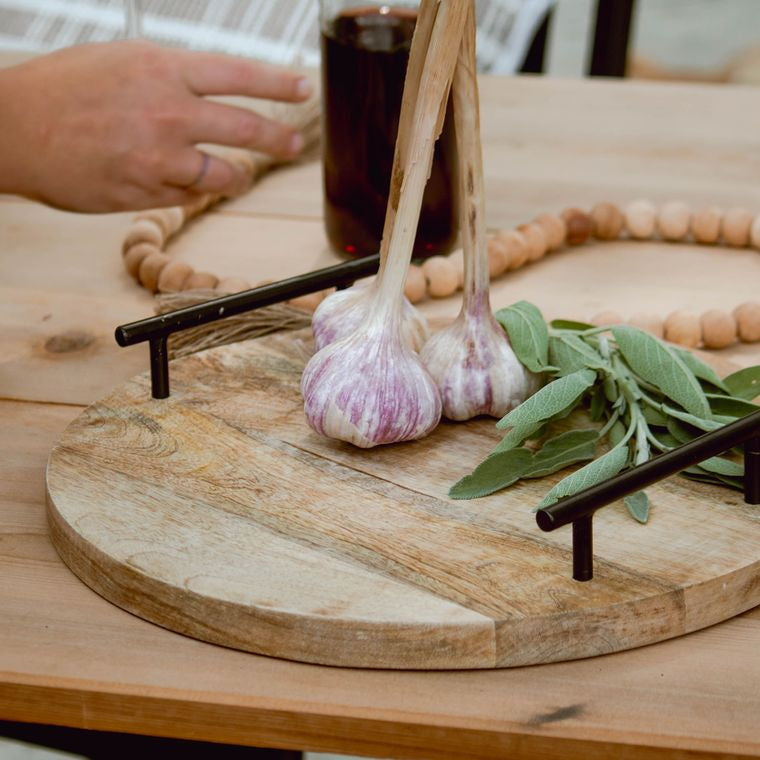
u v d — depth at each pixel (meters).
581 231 1.21
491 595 0.60
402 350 0.74
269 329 0.95
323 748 0.57
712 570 0.62
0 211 1.30
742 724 0.55
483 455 0.75
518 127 1.54
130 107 1.01
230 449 0.74
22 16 1.77
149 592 0.61
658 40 3.94
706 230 1.22
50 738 0.93
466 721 0.56
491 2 1.83
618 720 0.56
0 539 0.70
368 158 1.06
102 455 0.73
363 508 0.68
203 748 0.90
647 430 0.73
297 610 0.58
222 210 1.30
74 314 1.05
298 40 1.77
